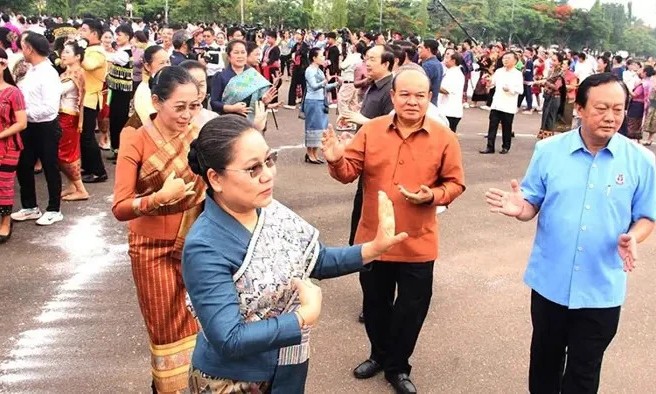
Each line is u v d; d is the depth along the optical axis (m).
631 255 2.62
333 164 3.31
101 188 7.45
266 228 1.96
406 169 3.32
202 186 3.03
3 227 5.67
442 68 9.16
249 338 1.77
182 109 2.88
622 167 2.71
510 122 10.70
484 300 4.91
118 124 8.52
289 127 12.12
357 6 51.19
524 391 3.67
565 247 2.78
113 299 4.67
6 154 5.48
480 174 9.21
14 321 4.27
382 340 3.70
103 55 7.42
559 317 2.89
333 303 4.73
